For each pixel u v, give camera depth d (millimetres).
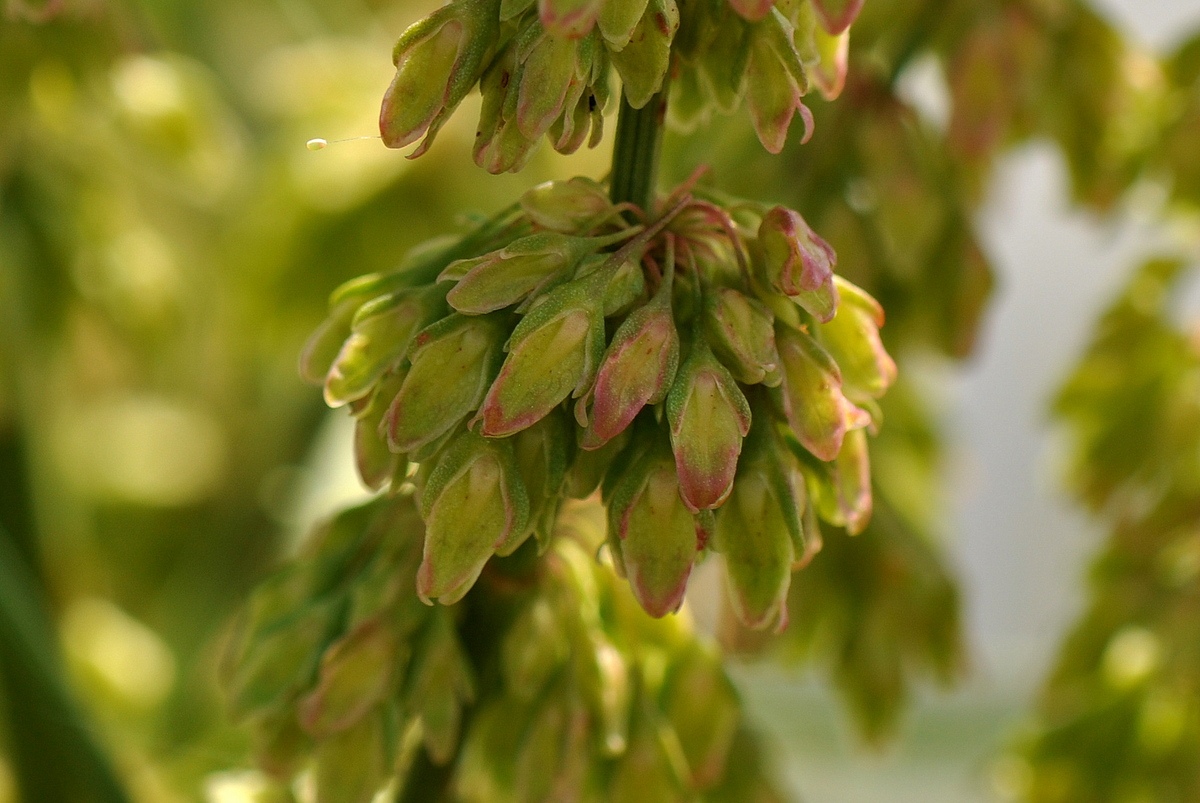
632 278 174
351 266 288
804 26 176
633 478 174
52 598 284
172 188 291
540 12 165
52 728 221
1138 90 231
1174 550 251
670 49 177
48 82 238
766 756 210
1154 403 259
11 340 270
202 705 283
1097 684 249
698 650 198
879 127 222
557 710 190
